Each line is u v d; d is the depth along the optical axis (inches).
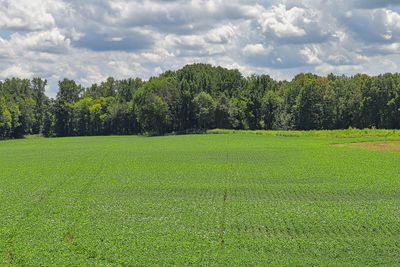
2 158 2925.7
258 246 919.7
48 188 1652.3
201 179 1809.8
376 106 6117.1
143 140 4734.3
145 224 1104.2
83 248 920.3
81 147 3823.8
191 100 6806.1
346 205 1293.1
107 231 1039.6
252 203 1336.1
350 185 1622.8
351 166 2119.8
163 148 3390.7
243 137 4667.8
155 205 1326.3
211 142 3971.5
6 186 1706.4
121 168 2185.0
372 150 2930.6
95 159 2640.3
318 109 6481.3
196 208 1275.8
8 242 967.0
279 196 1464.1
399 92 5895.7
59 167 2278.5
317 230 1044.5
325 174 1877.5
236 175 1898.4
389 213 1179.9
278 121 7003.0
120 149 3410.4
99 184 1729.8
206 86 7554.1
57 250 908.6
